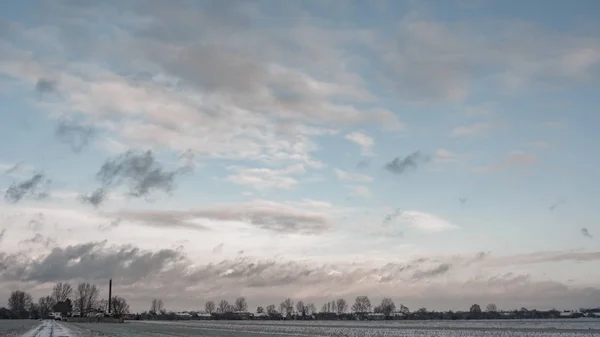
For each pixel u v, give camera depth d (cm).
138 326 19938
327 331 13862
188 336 11325
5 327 18225
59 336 11512
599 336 11300
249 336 11106
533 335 11850
